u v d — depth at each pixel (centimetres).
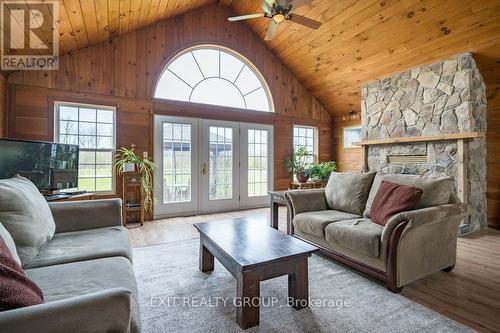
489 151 411
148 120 443
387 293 198
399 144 444
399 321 164
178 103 470
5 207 143
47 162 314
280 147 583
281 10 287
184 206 477
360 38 423
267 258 162
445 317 168
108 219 220
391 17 368
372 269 211
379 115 485
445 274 231
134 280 132
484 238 338
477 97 372
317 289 205
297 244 188
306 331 154
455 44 360
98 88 407
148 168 432
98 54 408
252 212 508
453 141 371
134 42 433
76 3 277
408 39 385
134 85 433
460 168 360
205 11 496
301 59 541
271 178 570
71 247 165
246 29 539
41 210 169
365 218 259
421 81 417
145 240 331
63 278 123
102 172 416
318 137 637
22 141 289
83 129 404
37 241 150
